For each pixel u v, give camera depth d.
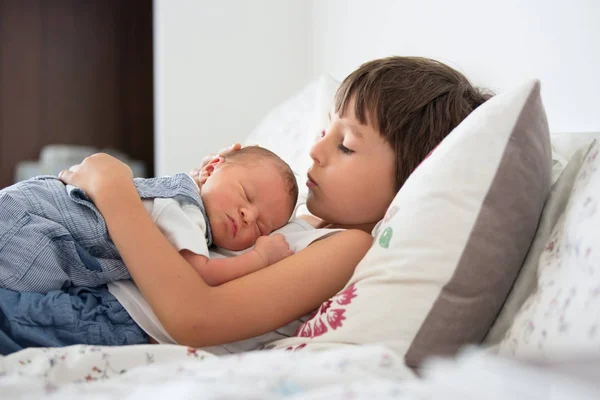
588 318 0.64
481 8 1.44
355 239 1.04
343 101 1.14
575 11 1.14
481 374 0.50
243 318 0.92
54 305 0.92
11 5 3.39
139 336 0.95
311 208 1.16
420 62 1.20
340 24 2.28
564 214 0.83
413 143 1.11
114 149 3.53
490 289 0.85
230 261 1.00
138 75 3.54
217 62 2.59
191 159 2.59
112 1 3.50
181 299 0.90
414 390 0.52
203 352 0.82
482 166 0.87
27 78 3.42
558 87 1.19
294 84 2.65
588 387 0.43
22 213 0.97
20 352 0.77
